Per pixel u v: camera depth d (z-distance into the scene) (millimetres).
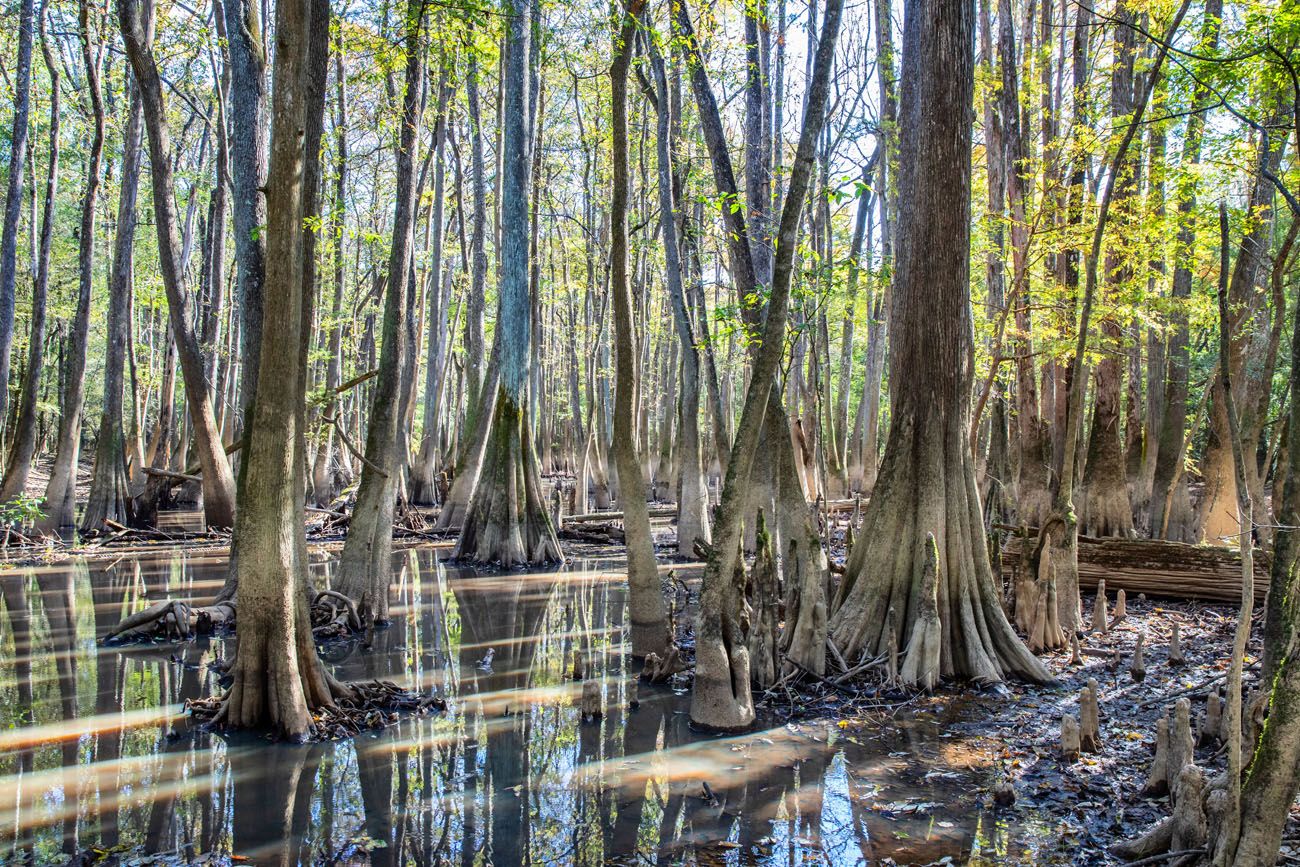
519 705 8320
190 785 6348
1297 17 7582
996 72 15164
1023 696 8328
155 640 10875
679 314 14883
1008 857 5074
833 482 26734
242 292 10766
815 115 7609
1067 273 13656
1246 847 3699
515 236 17656
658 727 7633
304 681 7785
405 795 6176
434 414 27812
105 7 19062
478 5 11836
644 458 33000
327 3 9578
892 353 11992
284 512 7555
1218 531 13758
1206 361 19078
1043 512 14391
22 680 9070
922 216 9305
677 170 18641
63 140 29000
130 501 21172
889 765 6652
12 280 18078
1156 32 11625
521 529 17406
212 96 25188
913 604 9016
